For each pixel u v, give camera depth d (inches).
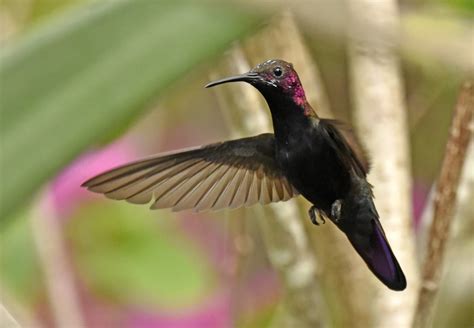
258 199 127.0
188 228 168.2
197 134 183.0
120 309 162.4
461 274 133.0
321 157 125.6
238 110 130.6
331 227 130.6
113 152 164.1
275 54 129.7
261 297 152.8
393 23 100.4
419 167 143.2
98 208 162.2
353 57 129.0
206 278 164.6
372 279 130.3
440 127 138.6
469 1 120.3
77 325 137.5
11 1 136.5
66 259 145.6
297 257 132.0
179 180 126.0
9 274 141.2
